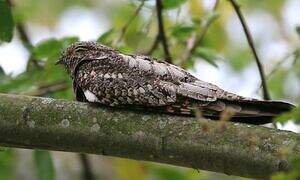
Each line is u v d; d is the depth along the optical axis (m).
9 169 13.20
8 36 10.72
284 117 6.76
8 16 10.62
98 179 15.41
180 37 11.88
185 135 8.01
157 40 11.72
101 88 8.60
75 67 9.11
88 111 8.41
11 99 8.56
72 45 9.41
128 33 12.21
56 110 8.44
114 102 8.46
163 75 8.58
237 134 7.82
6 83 11.49
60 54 10.51
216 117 8.34
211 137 7.90
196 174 14.48
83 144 8.41
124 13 13.60
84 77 8.88
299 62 14.70
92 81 8.74
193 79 8.57
